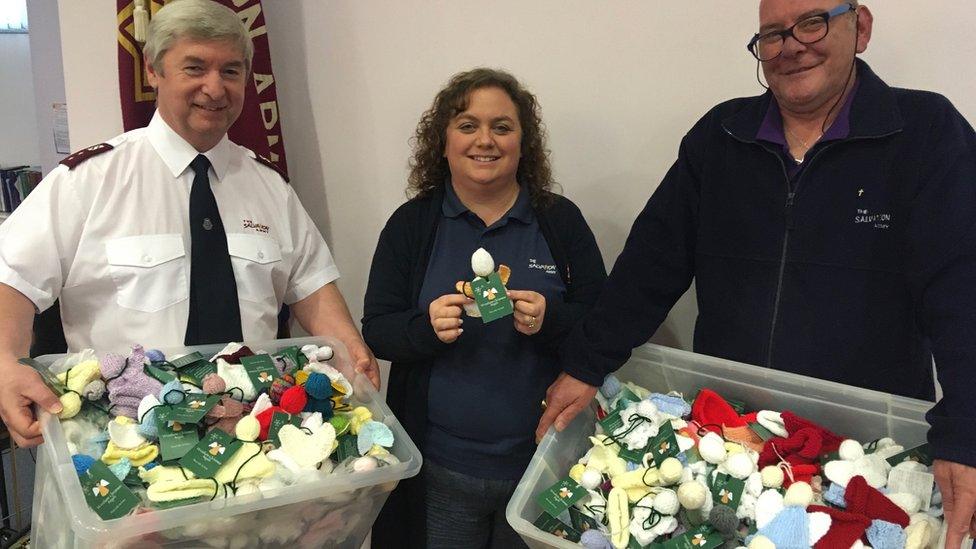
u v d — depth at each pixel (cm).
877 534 84
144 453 88
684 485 91
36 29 256
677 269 124
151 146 128
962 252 92
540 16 159
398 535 138
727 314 119
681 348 163
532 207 136
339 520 95
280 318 184
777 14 100
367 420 104
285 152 203
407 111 183
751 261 114
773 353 113
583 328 120
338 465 94
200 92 119
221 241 129
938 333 93
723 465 99
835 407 109
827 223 107
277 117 183
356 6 183
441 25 172
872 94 105
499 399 129
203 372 105
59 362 106
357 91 189
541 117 159
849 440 100
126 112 166
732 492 94
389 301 135
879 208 103
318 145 200
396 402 138
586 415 122
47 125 268
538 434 119
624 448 106
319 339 131
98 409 98
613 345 118
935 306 94
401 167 188
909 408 102
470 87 129
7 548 176
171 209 127
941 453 84
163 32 116
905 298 104
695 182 122
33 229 115
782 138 110
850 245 106
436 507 137
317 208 205
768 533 86
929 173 98
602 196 162
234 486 84
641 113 153
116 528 75
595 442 107
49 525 93
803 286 110
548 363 134
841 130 105
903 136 101
